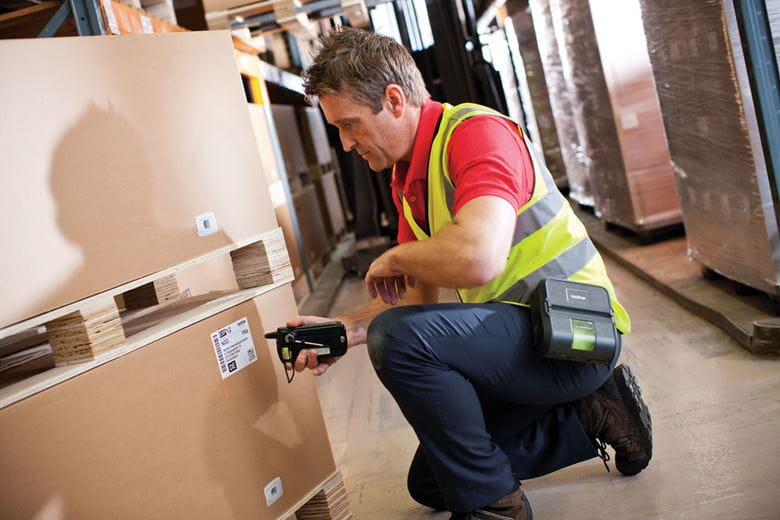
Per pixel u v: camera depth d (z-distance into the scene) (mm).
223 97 2086
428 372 1907
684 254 4699
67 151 1708
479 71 6543
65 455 1605
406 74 2006
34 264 1613
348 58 1951
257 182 2152
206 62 2053
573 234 2064
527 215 2002
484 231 1763
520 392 2020
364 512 2492
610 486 2293
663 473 2295
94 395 1670
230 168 2076
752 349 3061
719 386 2834
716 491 2119
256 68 5812
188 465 1845
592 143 5715
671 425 2609
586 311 1956
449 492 1964
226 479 1936
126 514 1701
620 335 2105
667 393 2887
